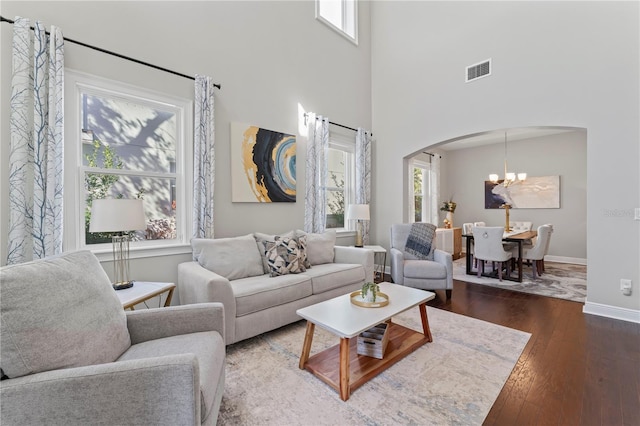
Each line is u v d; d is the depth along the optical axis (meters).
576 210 5.93
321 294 2.97
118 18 2.61
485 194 7.09
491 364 2.07
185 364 1.02
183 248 2.96
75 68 2.39
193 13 3.08
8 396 0.95
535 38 3.48
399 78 4.89
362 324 1.78
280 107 3.87
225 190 3.32
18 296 1.01
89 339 1.19
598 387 1.80
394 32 4.96
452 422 1.52
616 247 2.93
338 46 4.70
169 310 1.57
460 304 3.42
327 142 4.34
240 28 3.47
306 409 1.62
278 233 3.84
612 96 2.96
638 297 2.83
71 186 2.39
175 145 3.02
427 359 2.13
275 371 2.00
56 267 1.21
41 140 2.17
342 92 4.76
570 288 4.07
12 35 2.15
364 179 4.93
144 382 1.00
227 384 1.85
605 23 3.01
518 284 4.29
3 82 2.12
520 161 6.60
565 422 1.51
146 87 2.76
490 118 3.85
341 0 5.07
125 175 2.72
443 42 4.34
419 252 4.11
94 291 1.32
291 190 3.94
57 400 0.97
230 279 2.74
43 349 1.03
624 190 2.89
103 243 2.59
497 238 4.43
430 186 6.99
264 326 2.46
